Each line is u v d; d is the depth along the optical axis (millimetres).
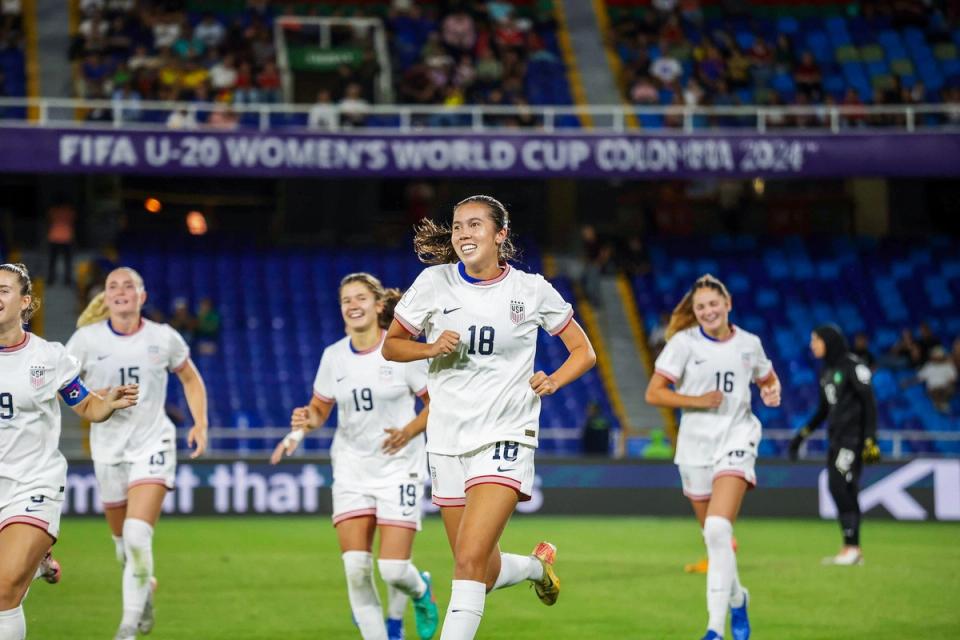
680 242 87562
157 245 83688
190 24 90375
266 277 81125
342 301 25656
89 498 56562
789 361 77438
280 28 88062
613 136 75250
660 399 28062
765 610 31266
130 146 72438
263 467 58188
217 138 73188
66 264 77750
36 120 82312
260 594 34031
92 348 26984
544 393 19766
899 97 86125
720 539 26047
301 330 77250
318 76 88000
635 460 60688
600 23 96062
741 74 88875
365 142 74250
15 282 20250
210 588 35219
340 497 25375
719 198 90750
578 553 44812
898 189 90625
